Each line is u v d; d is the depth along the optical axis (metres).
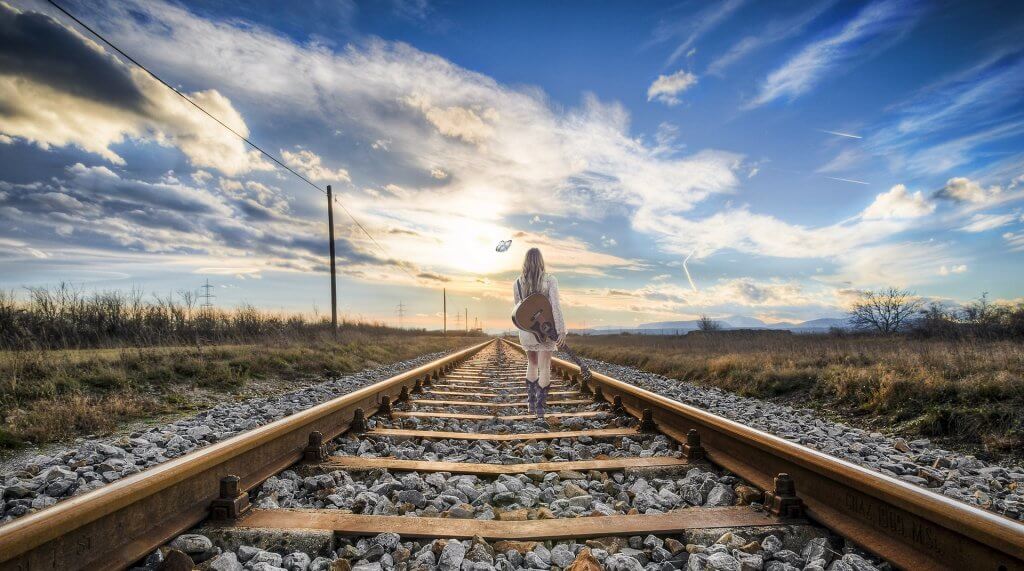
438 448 4.62
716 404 8.33
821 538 2.48
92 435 5.49
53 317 12.23
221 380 9.24
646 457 4.10
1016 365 7.60
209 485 2.86
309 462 3.89
